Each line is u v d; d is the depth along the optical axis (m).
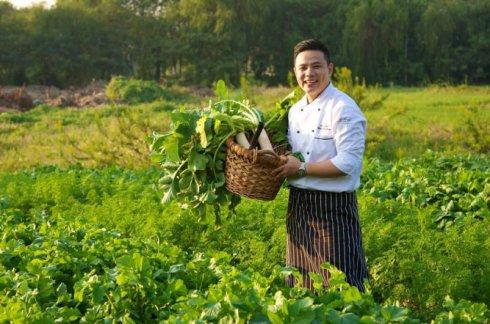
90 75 57.09
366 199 7.86
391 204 7.85
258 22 59.69
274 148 4.98
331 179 4.73
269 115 5.22
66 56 56.41
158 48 59.25
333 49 63.00
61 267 5.24
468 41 59.69
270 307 3.52
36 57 55.84
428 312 5.54
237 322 3.50
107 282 4.55
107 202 8.20
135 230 7.23
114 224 7.48
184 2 59.25
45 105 33.03
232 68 56.75
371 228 6.69
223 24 57.44
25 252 5.54
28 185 9.83
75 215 8.17
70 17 57.09
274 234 6.72
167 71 66.88
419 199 8.41
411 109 25.80
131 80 38.34
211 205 5.09
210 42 57.00
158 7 67.31
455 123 19.38
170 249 5.49
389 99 31.31
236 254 6.62
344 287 4.08
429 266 5.87
